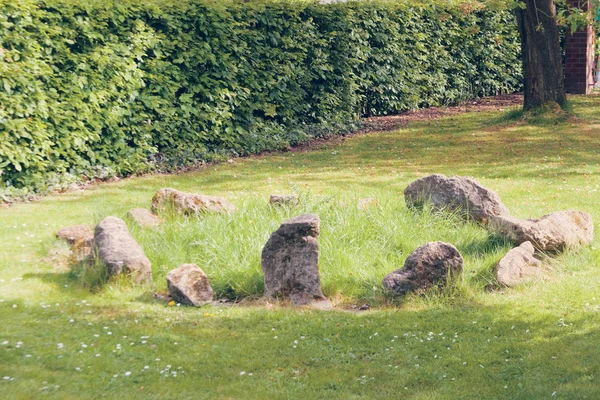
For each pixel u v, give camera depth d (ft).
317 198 32.99
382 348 21.07
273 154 51.37
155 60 47.26
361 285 25.96
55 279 26.71
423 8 67.05
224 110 50.80
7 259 28.48
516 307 23.79
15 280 26.30
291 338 21.89
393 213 31.55
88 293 25.39
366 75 62.69
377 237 29.45
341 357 20.54
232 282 26.18
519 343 20.98
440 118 63.77
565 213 29.73
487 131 56.75
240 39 52.70
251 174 44.73
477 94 73.41
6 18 38.45
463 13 69.62
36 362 19.69
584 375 18.88
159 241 29.40
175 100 48.42
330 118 59.26
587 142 51.26
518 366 19.58
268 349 21.13
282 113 55.21
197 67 50.08
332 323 23.08
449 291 24.77
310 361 20.33
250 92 53.21
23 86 38.86
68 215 34.91
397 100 66.18
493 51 73.77
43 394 17.75
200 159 48.62
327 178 43.14
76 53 42.70
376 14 62.75
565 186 39.70
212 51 50.75
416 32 66.33
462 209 31.63
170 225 30.53
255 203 32.76
